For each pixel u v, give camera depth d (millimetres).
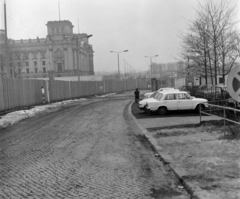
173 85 50656
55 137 10711
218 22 19656
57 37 115750
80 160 7277
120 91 72875
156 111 17609
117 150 8383
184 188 5195
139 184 5438
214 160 6527
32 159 7469
